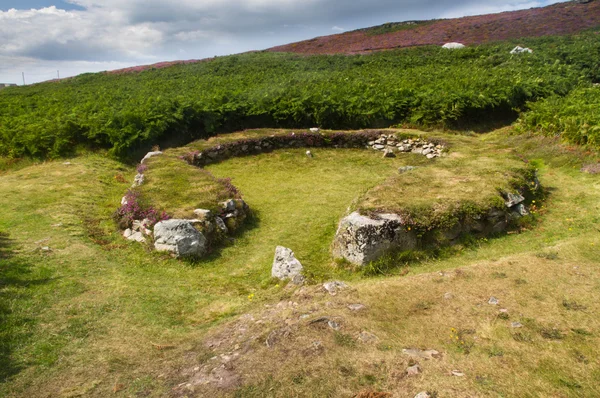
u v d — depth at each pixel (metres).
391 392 3.55
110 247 7.93
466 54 28.75
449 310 5.02
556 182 10.88
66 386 4.18
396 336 4.50
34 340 4.94
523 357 3.96
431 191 8.71
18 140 14.60
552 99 16.97
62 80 34.75
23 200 10.12
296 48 42.38
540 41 31.81
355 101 18.17
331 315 4.96
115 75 33.59
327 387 3.68
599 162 11.27
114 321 5.50
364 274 6.80
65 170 12.98
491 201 8.05
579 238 7.12
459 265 6.75
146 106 17.20
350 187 12.23
